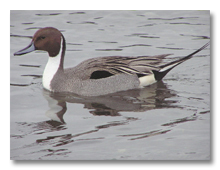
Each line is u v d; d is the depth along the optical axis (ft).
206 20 63.82
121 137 34.09
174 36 59.11
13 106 40.93
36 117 38.32
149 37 58.95
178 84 46.98
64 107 40.98
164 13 67.15
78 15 66.54
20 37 58.59
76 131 35.27
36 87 46.42
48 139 33.99
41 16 65.98
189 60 53.21
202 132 34.81
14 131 35.37
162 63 47.34
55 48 45.93
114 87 45.68
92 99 43.50
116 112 39.50
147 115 38.60
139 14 66.90
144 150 32.07
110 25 63.00
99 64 46.50
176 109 39.93
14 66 51.47
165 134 34.55
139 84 46.68
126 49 55.26
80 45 56.59
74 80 45.60
